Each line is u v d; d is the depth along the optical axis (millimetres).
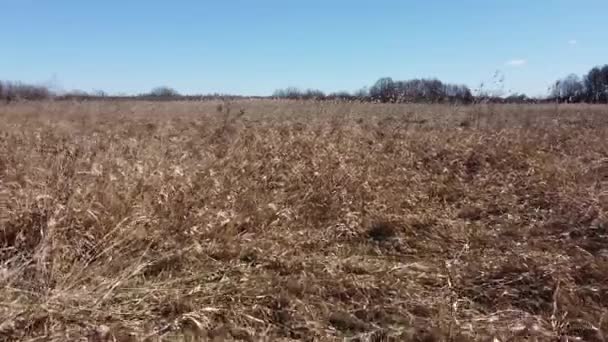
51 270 3182
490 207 5367
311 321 2914
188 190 4551
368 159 6625
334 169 5824
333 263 3715
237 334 2818
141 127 11664
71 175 4254
